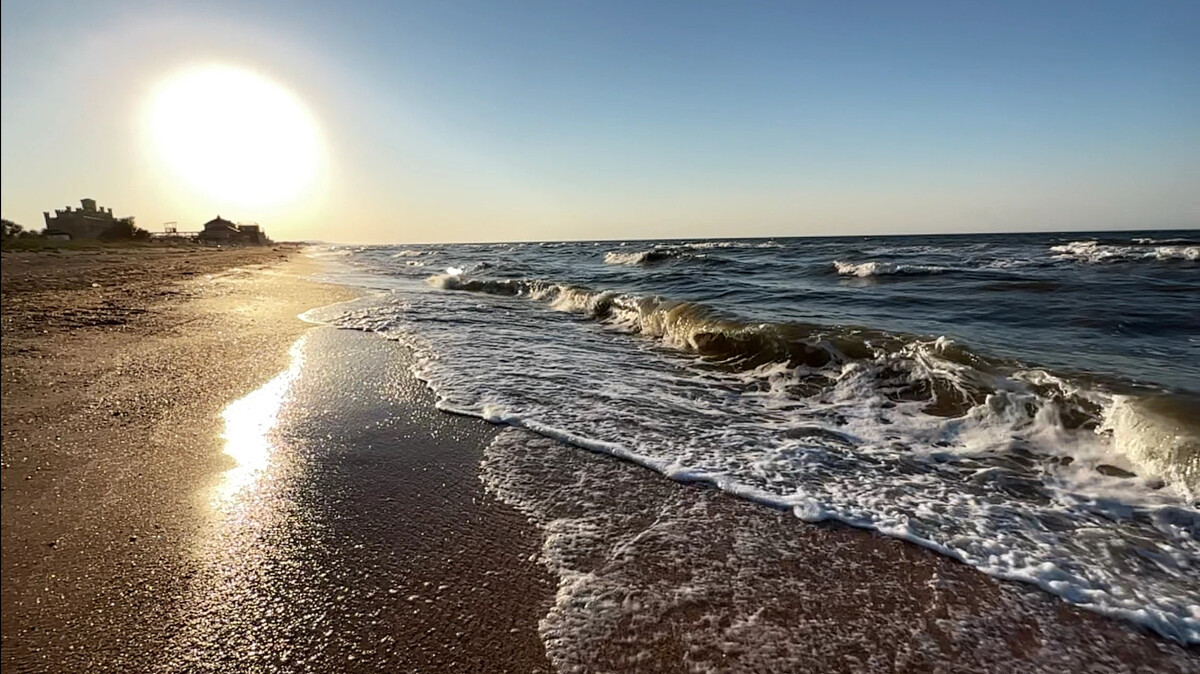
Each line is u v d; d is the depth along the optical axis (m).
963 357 6.08
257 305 12.80
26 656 2.22
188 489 3.65
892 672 2.23
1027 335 8.02
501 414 5.24
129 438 4.46
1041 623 2.51
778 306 11.59
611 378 6.77
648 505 3.56
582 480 3.91
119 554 2.91
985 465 4.20
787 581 2.79
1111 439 4.30
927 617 2.54
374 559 2.92
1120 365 5.99
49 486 3.64
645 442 4.63
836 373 6.54
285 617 2.47
